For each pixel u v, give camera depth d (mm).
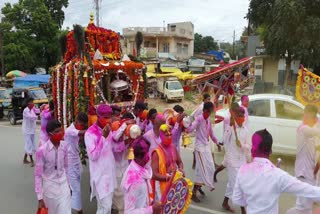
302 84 7352
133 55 8656
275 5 23172
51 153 4766
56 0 40875
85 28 7723
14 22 36938
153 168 4570
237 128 6098
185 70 45094
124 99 8164
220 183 7977
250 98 10125
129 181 3764
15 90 20234
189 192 3947
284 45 23641
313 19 22469
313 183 5484
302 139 5512
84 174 8656
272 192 3277
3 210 6719
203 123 6695
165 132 4711
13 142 13797
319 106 7141
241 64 9398
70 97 7305
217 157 10203
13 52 35500
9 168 9828
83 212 6523
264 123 9727
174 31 49750
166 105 31391
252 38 32594
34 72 39281
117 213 5844
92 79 7102
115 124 5641
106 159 5309
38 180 4734
